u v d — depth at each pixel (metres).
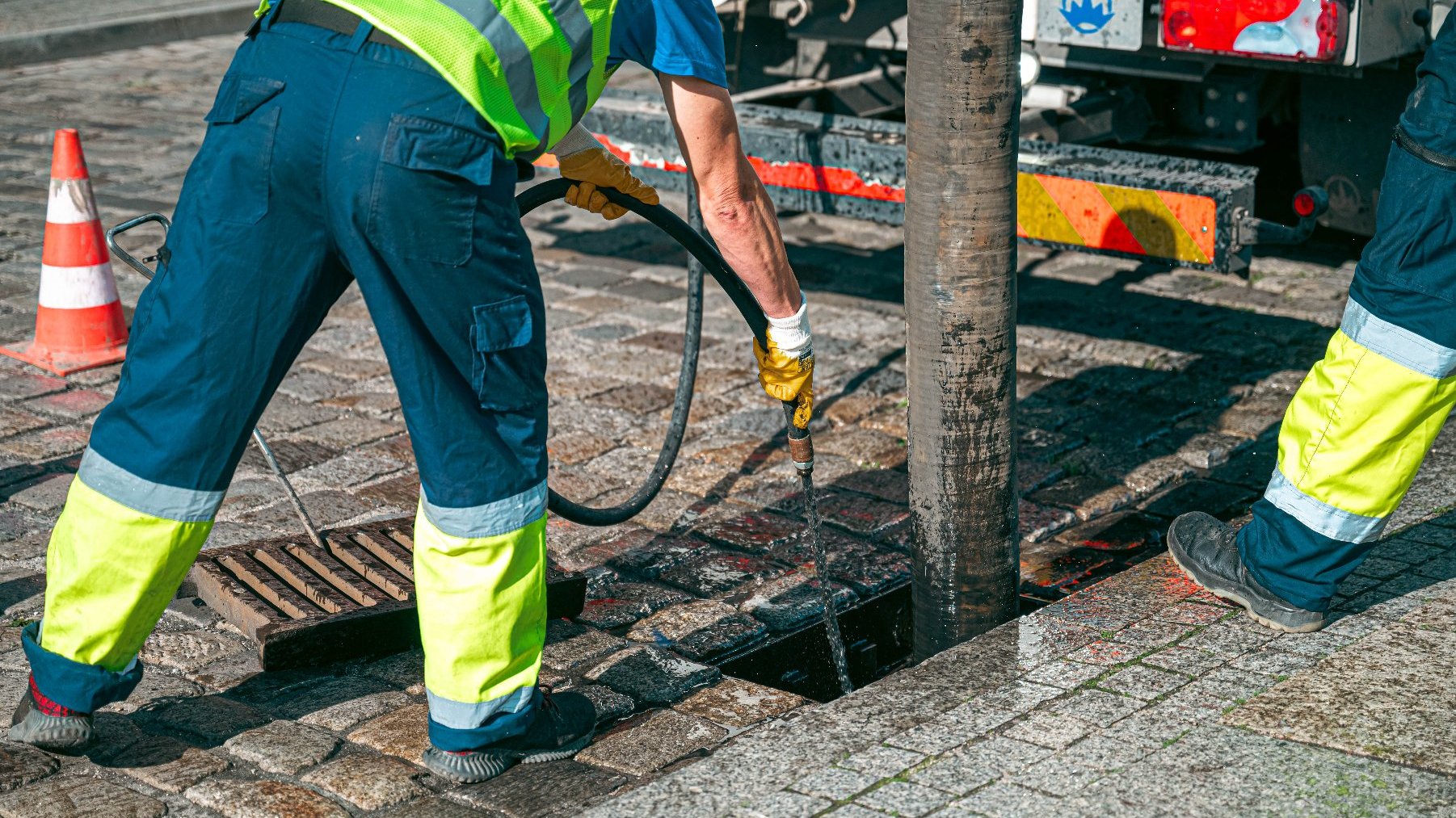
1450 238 2.82
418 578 2.77
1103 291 6.26
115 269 6.42
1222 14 4.69
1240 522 3.66
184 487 2.71
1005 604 3.39
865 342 5.65
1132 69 5.25
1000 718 2.84
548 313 5.98
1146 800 2.53
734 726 3.07
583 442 4.70
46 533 4.00
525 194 3.16
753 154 5.52
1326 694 2.88
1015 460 3.34
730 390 5.17
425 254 2.56
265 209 2.59
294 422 4.83
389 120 2.49
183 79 10.66
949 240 3.14
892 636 3.88
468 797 2.79
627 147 5.82
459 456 2.68
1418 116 2.84
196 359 2.65
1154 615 3.27
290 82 2.56
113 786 2.79
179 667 3.29
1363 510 3.03
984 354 3.21
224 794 2.76
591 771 2.90
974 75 3.02
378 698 3.16
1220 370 5.34
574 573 3.58
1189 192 4.68
